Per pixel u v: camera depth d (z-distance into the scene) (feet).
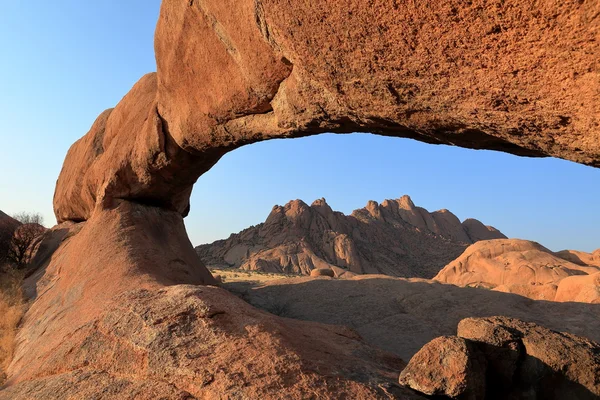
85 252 38.37
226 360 14.11
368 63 14.83
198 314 17.30
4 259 59.82
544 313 32.68
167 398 13.11
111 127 51.31
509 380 13.05
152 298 19.66
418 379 12.67
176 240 44.96
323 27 15.16
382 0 12.54
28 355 24.56
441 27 11.78
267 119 24.89
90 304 26.02
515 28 10.30
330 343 19.81
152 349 15.39
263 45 20.01
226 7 21.54
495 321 14.76
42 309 34.30
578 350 12.91
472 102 13.04
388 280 43.96
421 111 15.31
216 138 30.50
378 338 29.76
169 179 42.27
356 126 20.42
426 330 30.68
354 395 12.53
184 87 30.27
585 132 11.21
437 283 42.37
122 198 44.19
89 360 16.97
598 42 9.12
